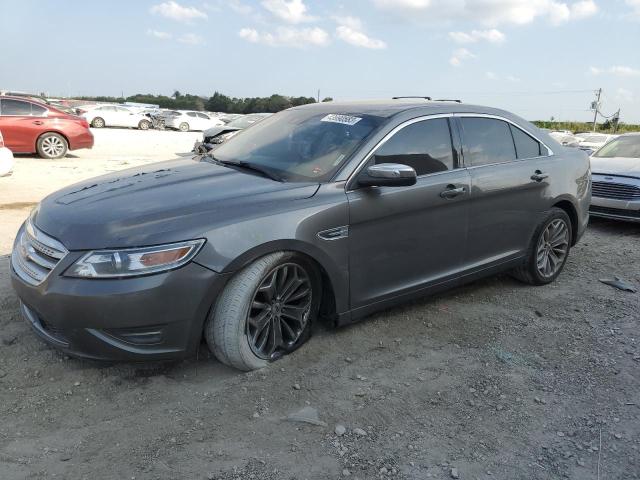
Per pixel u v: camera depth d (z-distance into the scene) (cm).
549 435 295
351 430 290
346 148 379
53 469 251
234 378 331
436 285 424
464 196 422
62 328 297
